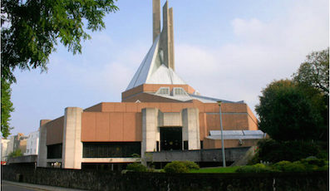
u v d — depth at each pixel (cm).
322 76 4438
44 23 1312
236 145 4816
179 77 8600
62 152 5203
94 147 5062
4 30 1341
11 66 1454
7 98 3362
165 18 9300
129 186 1872
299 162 1936
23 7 1310
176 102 6316
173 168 2400
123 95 8056
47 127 6412
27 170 3384
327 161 1859
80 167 4878
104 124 5069
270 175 1451
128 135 5069
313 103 3862
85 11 1515
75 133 4916
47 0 1273
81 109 5091
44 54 1434
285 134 2958
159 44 9319
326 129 2861
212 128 5881
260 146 2759
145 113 5028
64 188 2438
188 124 4941
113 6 1549
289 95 3061
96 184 2166
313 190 1395
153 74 8306
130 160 4991
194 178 1561
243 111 6112
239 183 1465
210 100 6969
